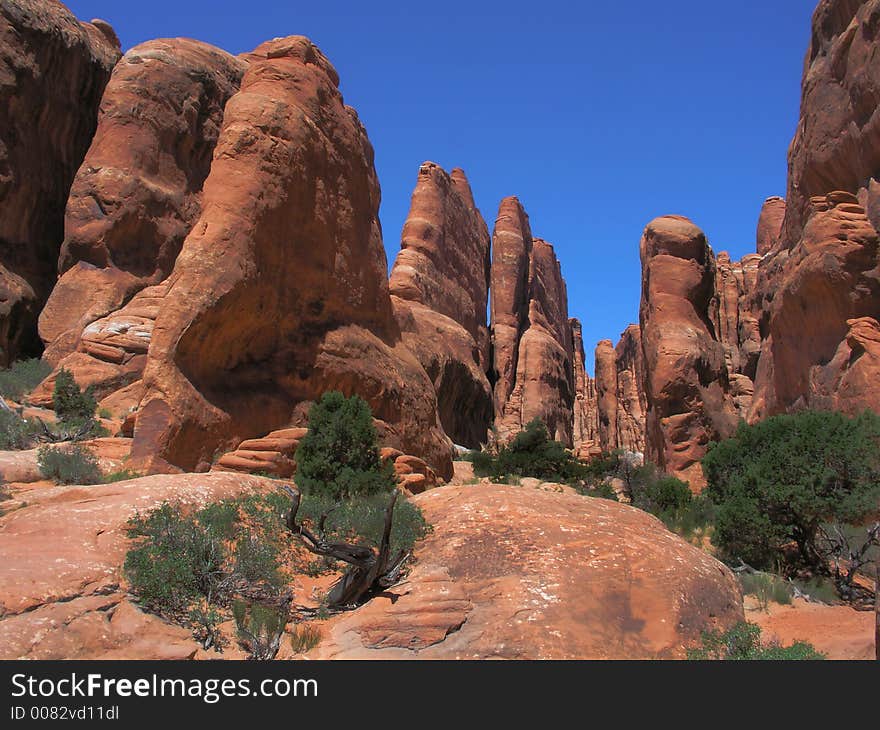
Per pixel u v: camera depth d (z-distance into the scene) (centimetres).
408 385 2181
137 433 1509
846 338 2447
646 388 4131
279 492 1157
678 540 1128
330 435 1436
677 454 3541
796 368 2744
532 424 2888
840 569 1441
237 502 1082
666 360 3647
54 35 3225
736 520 1446
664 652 838
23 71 3084
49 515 937
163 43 3241
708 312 4197
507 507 1120
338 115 2147
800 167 3272
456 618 843
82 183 2880
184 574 845
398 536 1030
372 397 2011
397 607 859
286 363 1838
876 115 2623
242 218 1728
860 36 2805
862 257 2458
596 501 1243
